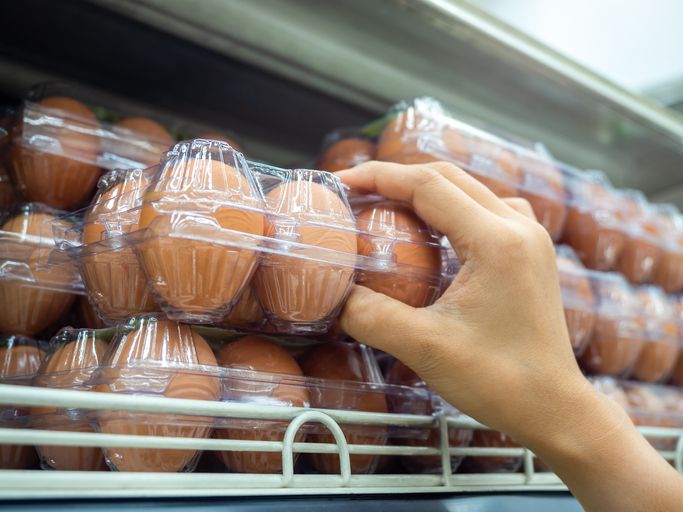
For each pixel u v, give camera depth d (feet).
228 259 1.77
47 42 2.90
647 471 1.95
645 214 3.80
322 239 1.94
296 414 1.83
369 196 2.32
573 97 3.77
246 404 1.74
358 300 2.01
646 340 3.37
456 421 2.25
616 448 1.96
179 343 1.80
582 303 2.96
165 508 1.53
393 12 3.08
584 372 3.24
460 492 2.16
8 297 2.10
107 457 1.73
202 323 1.87
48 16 2.77
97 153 2.47
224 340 2.07
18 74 2.95
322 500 1.79
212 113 3.48
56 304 2.19
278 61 3.22
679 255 3.79
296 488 1.76
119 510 1.47
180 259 1.72
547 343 1.97
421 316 1.95
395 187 2.18
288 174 2.15
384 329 1.95
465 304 1.96
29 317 2.14
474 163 2.81
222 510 1.59
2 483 1.38
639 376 3.45
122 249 1.87
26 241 2.13
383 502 1.92
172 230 1.71
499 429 1.99
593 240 3.34
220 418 1.80
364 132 3.12
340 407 2.10
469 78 3.64
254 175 2.03
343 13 3.11
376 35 3.27
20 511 1.36
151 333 1.79
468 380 1.91
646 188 4.97
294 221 1.96
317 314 1.96
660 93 5.12
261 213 1.89
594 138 4.31
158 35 2.96
